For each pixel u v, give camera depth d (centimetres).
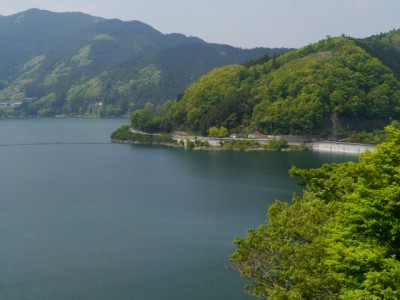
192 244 7506
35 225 8788
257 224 8669
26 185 13100
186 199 11038
